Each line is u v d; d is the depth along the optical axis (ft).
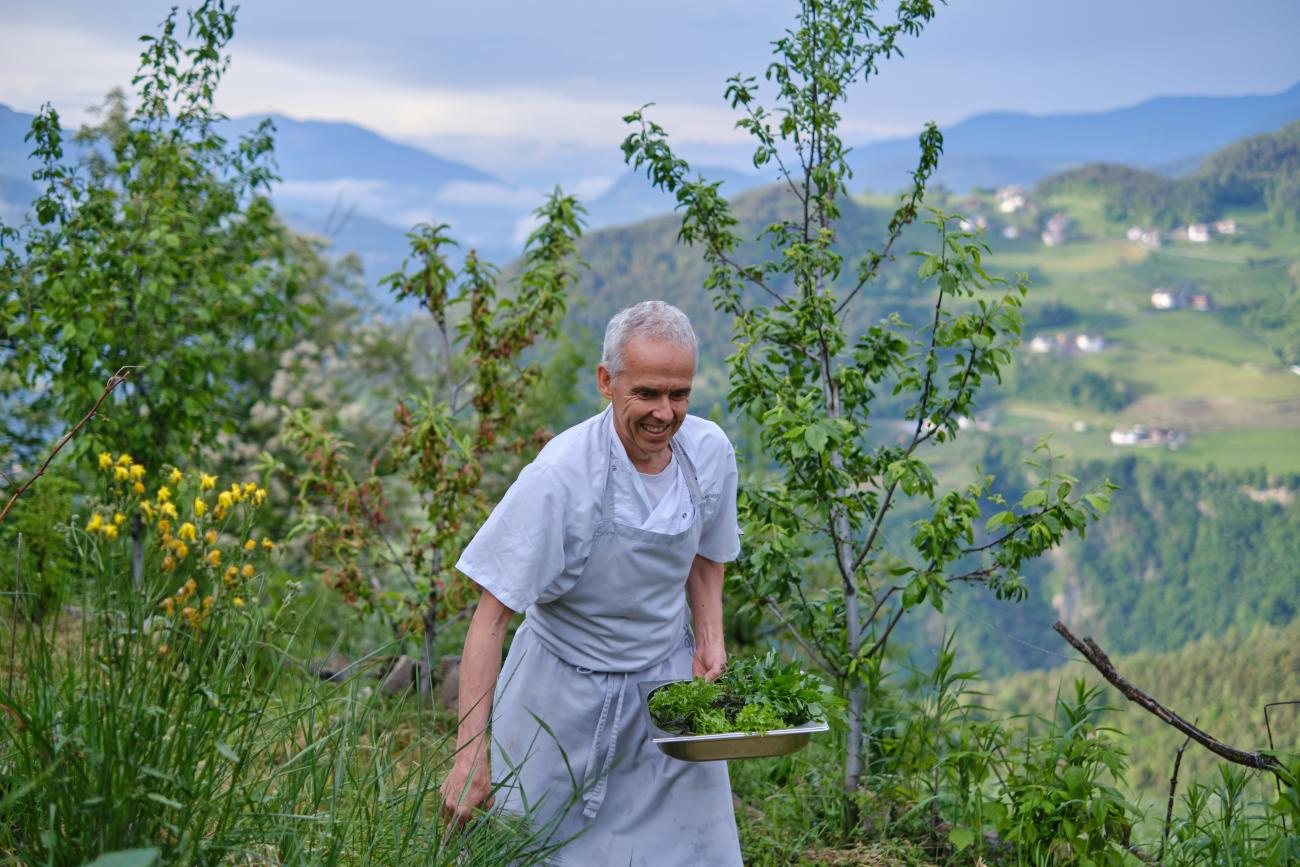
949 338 12.48
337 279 44.75
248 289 23.65
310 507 17.98
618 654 8.91
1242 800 11.24
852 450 13.14
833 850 12.11
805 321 13.65
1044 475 12.30
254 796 7.56
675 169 14.61
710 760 8.23
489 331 18.66
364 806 8.01
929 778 12.89
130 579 7.62
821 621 13.58
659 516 8.66
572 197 19.02
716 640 9.66
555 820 8.76
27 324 20.65
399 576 23.81
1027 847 11.28
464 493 17.66
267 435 36.45
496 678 8.43
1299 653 151.33
